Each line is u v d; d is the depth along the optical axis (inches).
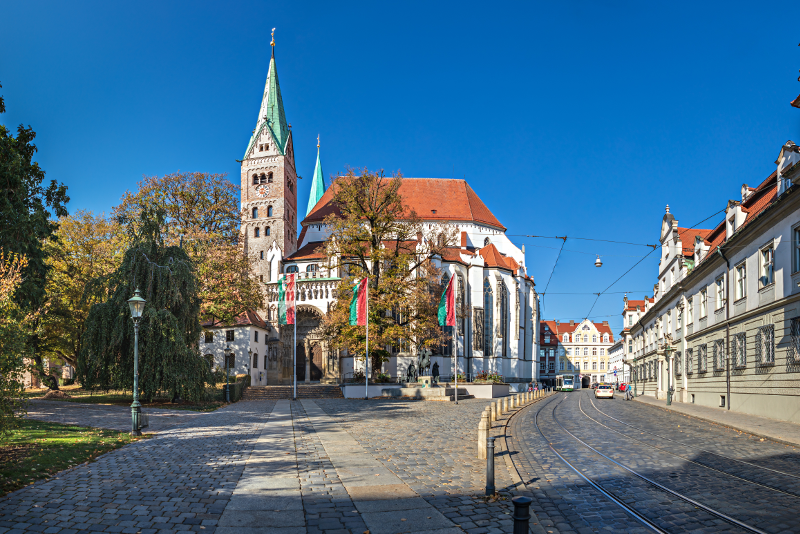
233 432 776.3
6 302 532.7
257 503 366.6
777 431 809.5
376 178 1910.7
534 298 3090.6
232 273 1994.3
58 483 418.0
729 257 1278.3
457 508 356.8
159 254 1392.7
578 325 5728.3
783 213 986.1
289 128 3176.7
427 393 1758.1
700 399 1540.4
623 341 3878.0
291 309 1758.1
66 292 1796.3
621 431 842.8
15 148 1154.0
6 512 334.6
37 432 708.0
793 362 962.1
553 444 679.7
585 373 5654.5
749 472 489.7
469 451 597.9
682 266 1780.3
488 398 2021.4
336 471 476.4
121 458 540.1
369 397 1775.3
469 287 2719.0
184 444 646.5
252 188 3026.6
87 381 1268.5
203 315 1809.8
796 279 948.0
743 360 1203.9
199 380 1295.5
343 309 1859.0
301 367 2684.5
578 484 436.8
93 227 2076.8
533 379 3034.0
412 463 518.9
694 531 315.3
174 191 2240.4
